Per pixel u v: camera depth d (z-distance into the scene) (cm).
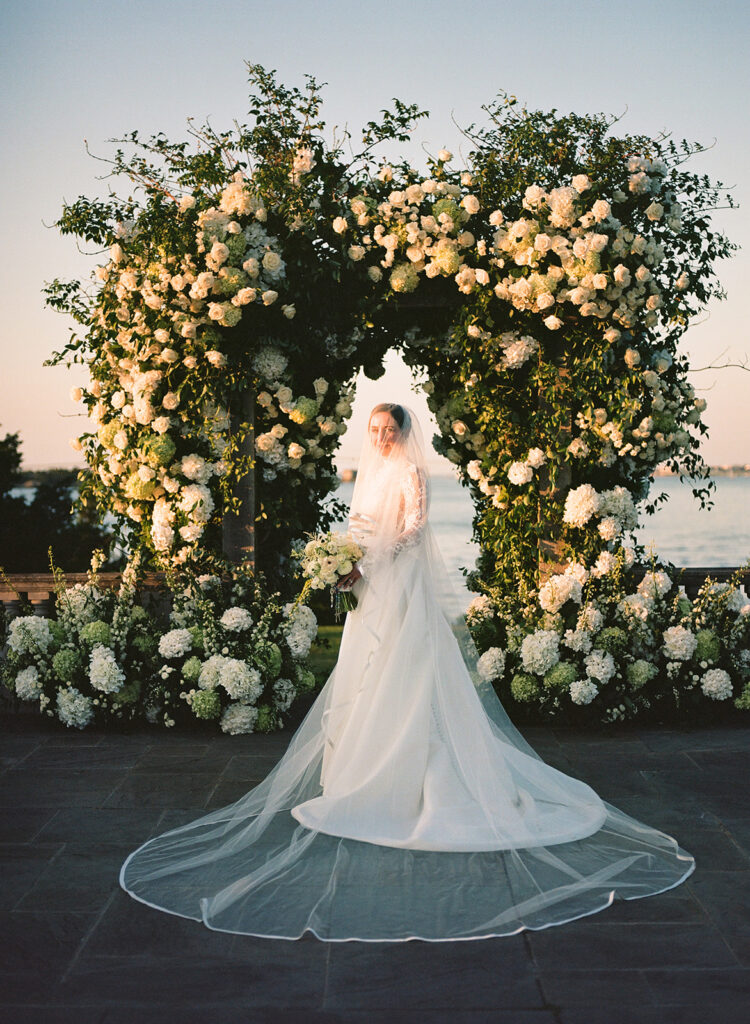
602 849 335
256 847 341
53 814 388
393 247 519
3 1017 235
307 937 275
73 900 303
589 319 538
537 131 534
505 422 552
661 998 241
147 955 266
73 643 533
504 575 575
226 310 509
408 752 354
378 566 373
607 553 534
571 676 514
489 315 535
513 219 541
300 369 567
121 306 536
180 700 521
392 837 338
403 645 365
